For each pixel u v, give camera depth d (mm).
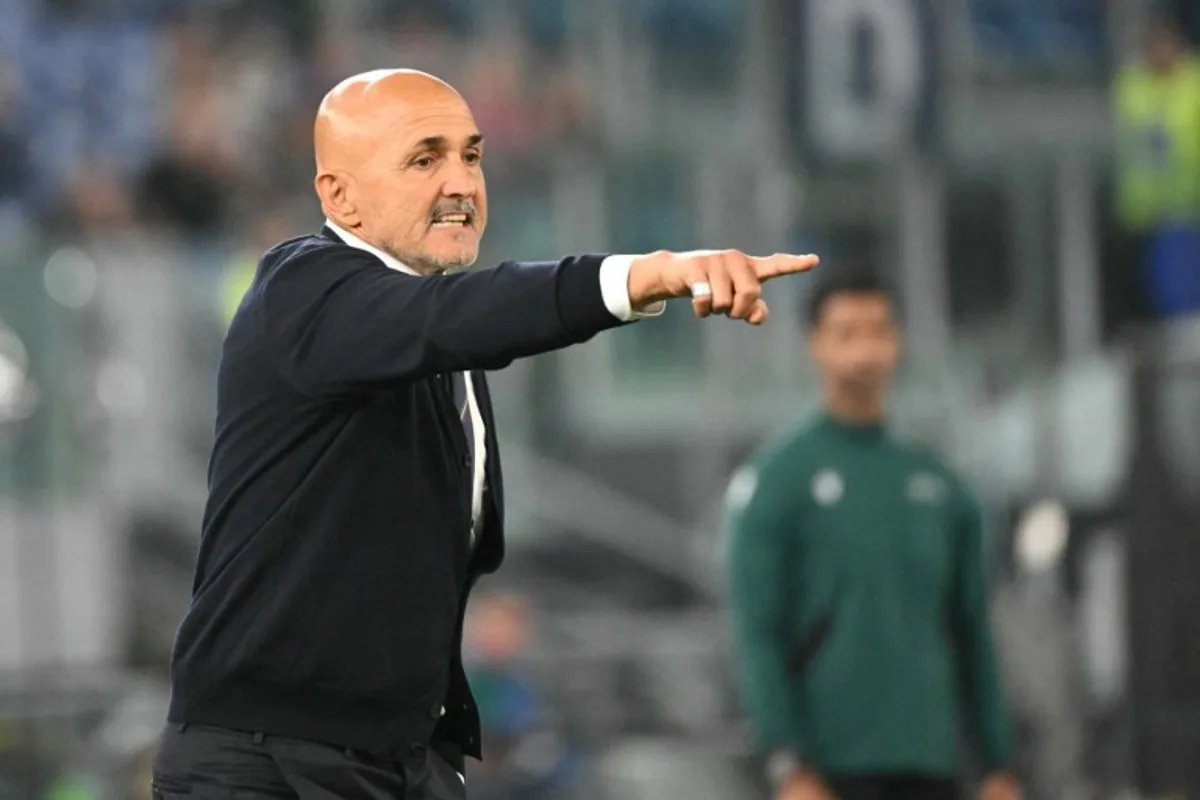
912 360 40688
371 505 12195
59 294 36312
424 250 12375
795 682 20594
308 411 12047
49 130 45406
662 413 42062
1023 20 46688
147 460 37844
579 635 39938
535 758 33625
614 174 41938
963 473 37719
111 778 31984
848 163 39188
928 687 20500
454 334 11211
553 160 43031
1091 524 30125
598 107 47125
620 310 10969
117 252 38594
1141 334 41656
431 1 48250
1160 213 45250
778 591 20500
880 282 20797
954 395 40344
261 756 12320
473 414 12977
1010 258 45375
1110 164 46031
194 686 12406
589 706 37500
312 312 11766
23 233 44562
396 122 12312
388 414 12195
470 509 12758
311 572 12148
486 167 43031
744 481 21031
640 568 41812
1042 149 45969
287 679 12273
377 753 12477
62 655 35375
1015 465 35812
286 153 46406
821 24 37906
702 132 46281
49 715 34250
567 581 41719
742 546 20609
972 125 45625
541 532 41594
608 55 47406
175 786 12453
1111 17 46812
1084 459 30984
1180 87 45438
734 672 38125
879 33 37812
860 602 20469
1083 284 45094
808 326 21109
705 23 46844
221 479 12336
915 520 20656
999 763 21297
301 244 12438
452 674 13133
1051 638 29234
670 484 42125
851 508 20531
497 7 48250
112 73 46125
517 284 11133
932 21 37812
